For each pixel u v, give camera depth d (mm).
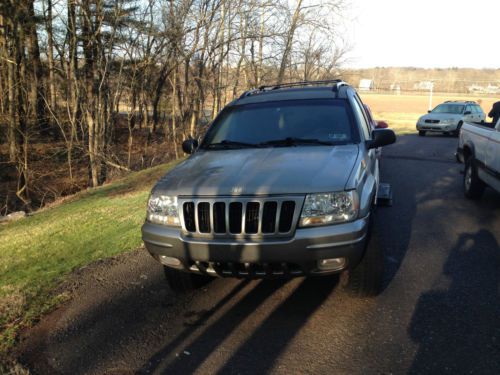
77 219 7547
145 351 3252
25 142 14805
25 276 4898
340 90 5109
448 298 3775
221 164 3883
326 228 3195
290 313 3676
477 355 2969
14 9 14086
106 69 15484
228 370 2979
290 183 3285
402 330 3318
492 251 4840
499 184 5910
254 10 15188
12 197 15438
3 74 15523
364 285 3670
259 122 4730
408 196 7684
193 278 4062
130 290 4316
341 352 3100
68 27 14938
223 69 17047
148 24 16125
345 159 3748
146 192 9539
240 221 3277
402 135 21078
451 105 21125
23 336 3533
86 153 15633
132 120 23141
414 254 4844
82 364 3121
